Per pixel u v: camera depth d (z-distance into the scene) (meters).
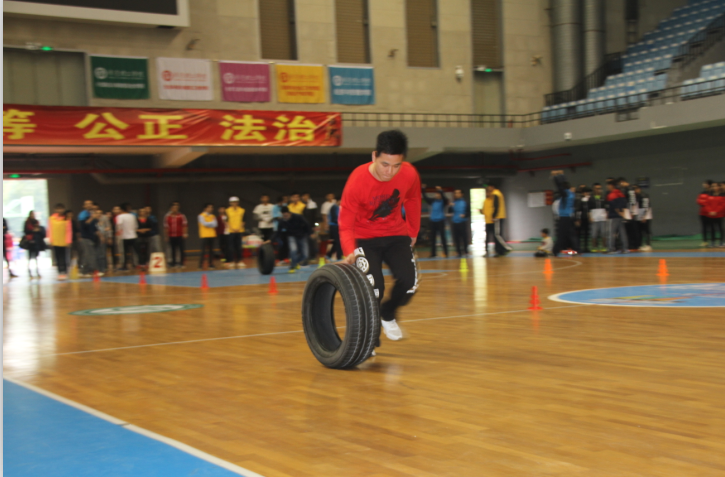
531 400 2.90
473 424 2.56
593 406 2.77
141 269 15.16
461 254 15.74
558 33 23.25
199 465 2.17
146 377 3.63
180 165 18.69
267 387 3.31
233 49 19.50
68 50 17.55
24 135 15.09
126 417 2.81
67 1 16.94
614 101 20.41
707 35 20.31
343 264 3.76
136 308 7.26
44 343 5.00
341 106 20.83
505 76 23.06
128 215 14.81
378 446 2.33
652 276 8.78
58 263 13.44
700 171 18.64
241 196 21.34
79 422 2.74
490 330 4.90
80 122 15.63
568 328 4.86
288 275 11.97
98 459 2.26
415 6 21.95
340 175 21.83
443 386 3.21
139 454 2.30
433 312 6.01
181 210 20.50
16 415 2.89
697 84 17.89
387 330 4.23
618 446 2.26
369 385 3.29
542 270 10.67
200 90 19.06
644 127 18.14
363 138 19.16
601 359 3.73
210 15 19.19
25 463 2.24
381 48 21.41
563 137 20.30
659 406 2.74
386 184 3.72
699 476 1.97
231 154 20.48
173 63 18.70
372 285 3.86
